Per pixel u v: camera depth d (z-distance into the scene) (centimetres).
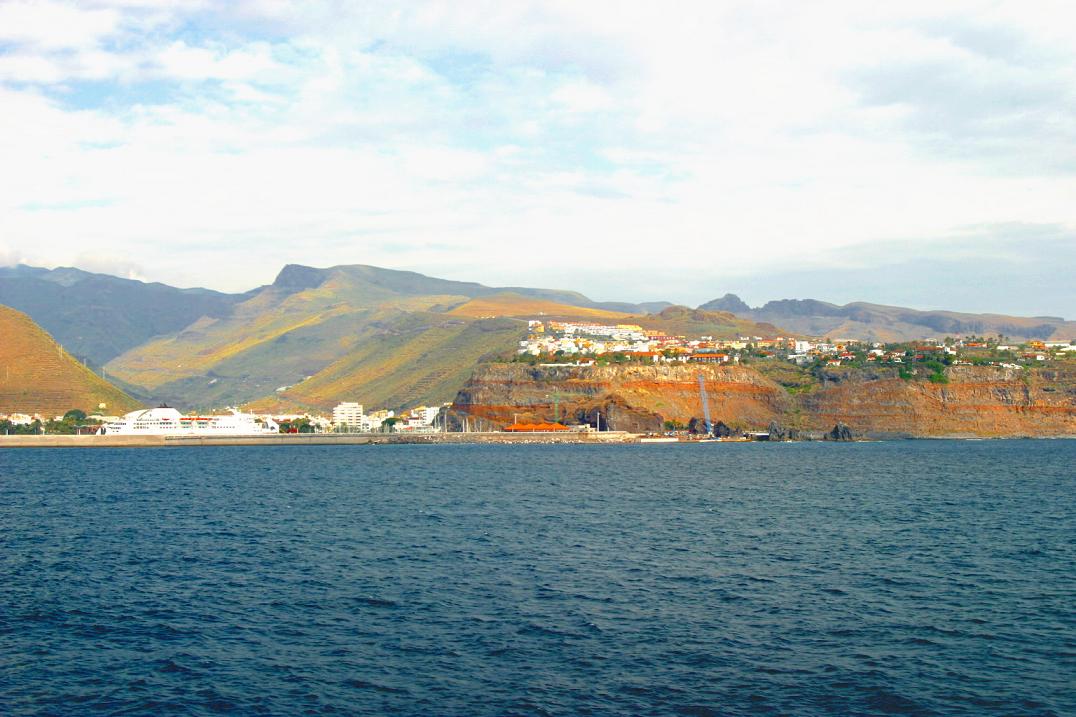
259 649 5147
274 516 10838
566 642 5228
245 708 4284
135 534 9350
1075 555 7950
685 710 4206
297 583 6775
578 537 8988
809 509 11575
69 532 9531
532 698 4356
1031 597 6288
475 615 5816
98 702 4378
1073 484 15712
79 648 5197
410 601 6191
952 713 4169
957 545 8500
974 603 6122
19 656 5062
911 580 6856
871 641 5241
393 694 4431
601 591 6475
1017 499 12900
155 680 4662
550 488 15012
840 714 4162
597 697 4366
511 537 8988
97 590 6594
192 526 9950
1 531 9638
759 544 8556
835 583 6744
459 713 4188
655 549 8256
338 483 16375
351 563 7569
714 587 6606
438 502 12506
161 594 6462
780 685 4522
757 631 5441
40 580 6950
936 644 5181
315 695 4428
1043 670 4734
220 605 6125
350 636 5372
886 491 14325
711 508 11688
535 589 6544
